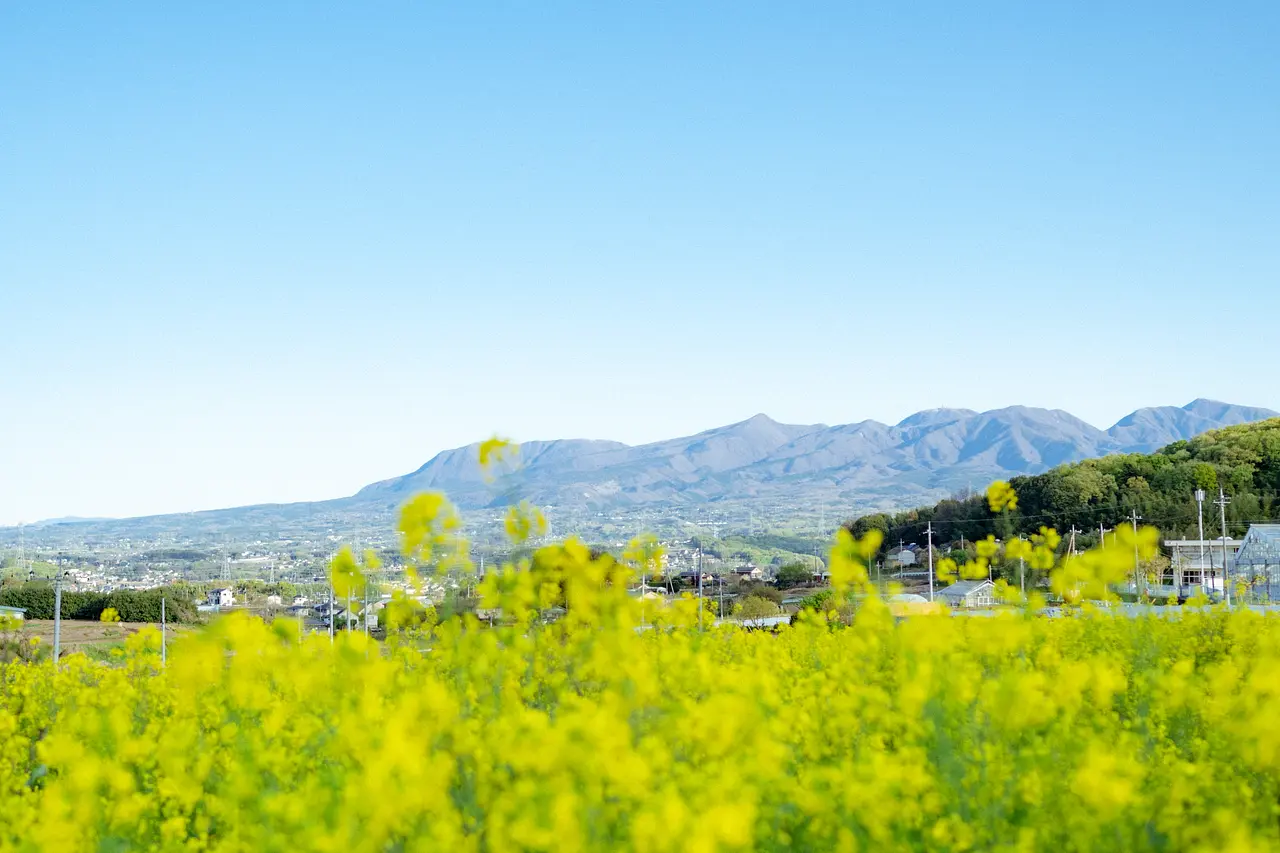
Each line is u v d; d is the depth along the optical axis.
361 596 7.56
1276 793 5.79
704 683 7.03
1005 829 4.95
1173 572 48.78
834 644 9.71
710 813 4.01
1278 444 78.31
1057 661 8.18
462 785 5.15
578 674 7.09
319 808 4.47
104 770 5.53
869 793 4.79
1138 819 4.86
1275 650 8.00
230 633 6.50
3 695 10.69
